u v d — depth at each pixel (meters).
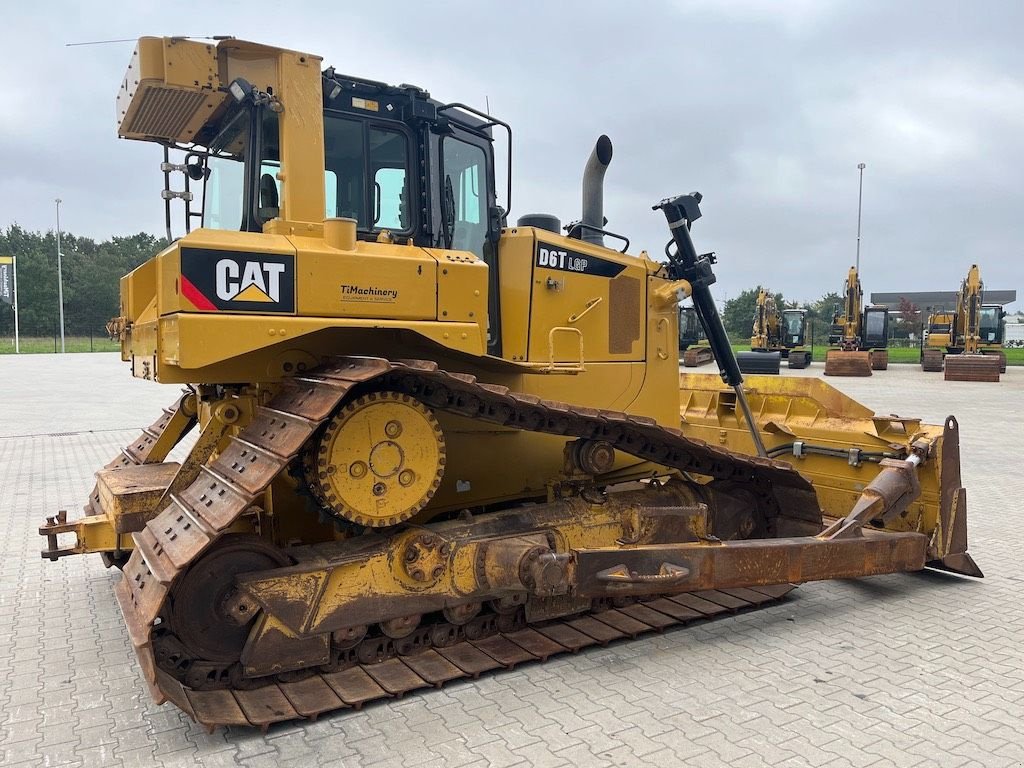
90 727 3.38
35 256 64.00
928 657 4.12
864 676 3.88
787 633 4.48
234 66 3.90
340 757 3.10
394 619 3.76
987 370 25.73
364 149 4.22
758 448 5.85
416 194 4.41
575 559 3.84
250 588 3.36
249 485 3.13
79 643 4.36
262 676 3.49
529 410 3.95
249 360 3.71
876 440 5.46
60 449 11.30
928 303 83.19
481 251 4.77
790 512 5.15
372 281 3.66
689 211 5.43
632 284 5.25
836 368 29.11
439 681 3.67
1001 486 8.82
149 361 3.87
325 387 3.37
